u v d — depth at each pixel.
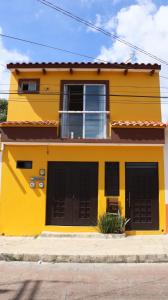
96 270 8.27
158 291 6.50
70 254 9.33
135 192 12.90
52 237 12.09
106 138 13.09
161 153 13.00
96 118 13.70
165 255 9.28
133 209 12.80
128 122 12.80
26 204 12.87
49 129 12.86
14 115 13.79
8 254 9.38
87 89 13.94
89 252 9.60
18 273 7.98
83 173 13.05
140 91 13.84
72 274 7.87
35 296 6.22
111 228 12.19
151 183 12.94
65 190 12.98
